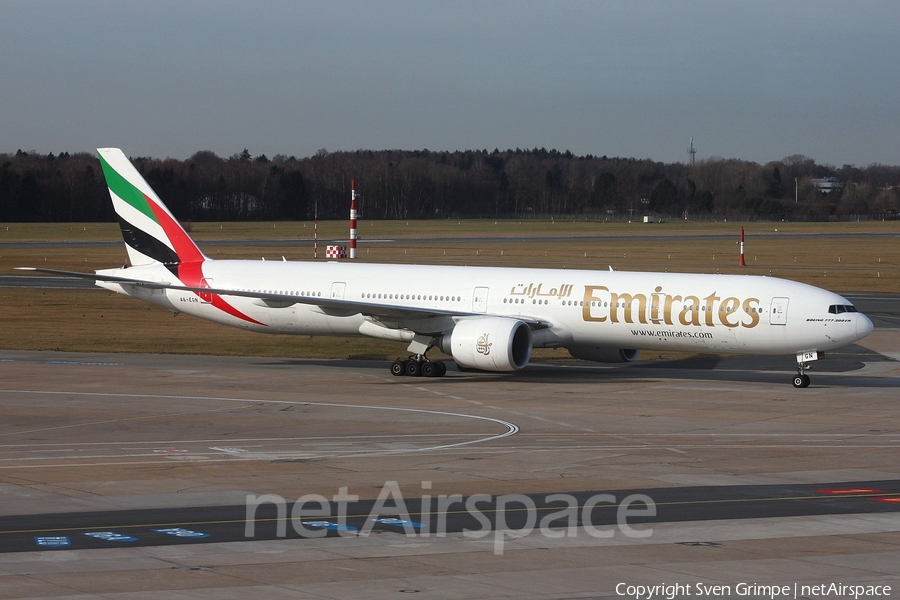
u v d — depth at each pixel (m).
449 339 127.56
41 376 133.38
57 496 68.94
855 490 71.25
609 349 139.00
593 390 123.38
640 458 83.38
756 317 122.56
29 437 93.31
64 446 88.88
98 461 81.94
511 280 136.75
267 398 116.69
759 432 95.88
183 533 58.84
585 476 76.00
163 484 72.94
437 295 138.38
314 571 50.94
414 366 135.25
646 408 110.00
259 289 145.75
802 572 51.16
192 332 184.75
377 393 120.88
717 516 63.31
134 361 150.38
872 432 95.88
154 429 97.50
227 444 89.81
